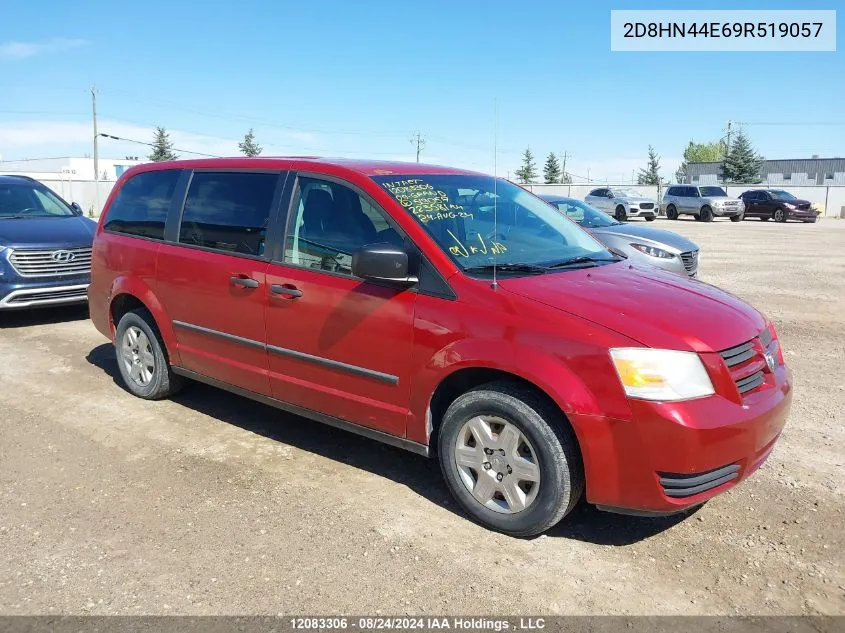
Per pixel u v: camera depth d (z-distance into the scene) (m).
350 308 3.97
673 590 3.09
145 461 4.46
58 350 7.27
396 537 3.53
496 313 3.46
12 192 9.57
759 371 3.50
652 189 45.72
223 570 3.24
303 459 4.49
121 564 3.30
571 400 3.18
